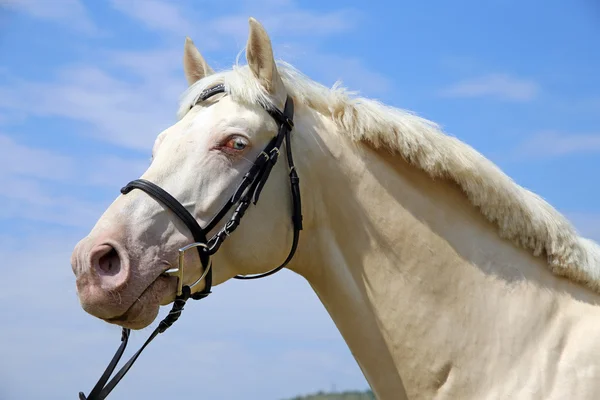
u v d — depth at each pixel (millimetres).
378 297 2826
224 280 2852
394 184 2895
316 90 3082
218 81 2992
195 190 2701
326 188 2930
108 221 2605
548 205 2861
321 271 2949
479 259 2791
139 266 2562
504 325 2680
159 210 2643
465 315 2727
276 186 2850
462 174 2826
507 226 2818
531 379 2553
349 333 2891
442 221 2846
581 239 2832
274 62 2922
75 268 2539
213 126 2799
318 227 2938
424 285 2779
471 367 2660
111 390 2736
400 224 2844
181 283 2662
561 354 2580
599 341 2559
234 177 2758
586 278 2744
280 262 2900
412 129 2859
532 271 2789
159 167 2732
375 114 2916
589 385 2471
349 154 2939
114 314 2527
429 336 2732
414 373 2746
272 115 2893
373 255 2854
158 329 2725
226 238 2742
